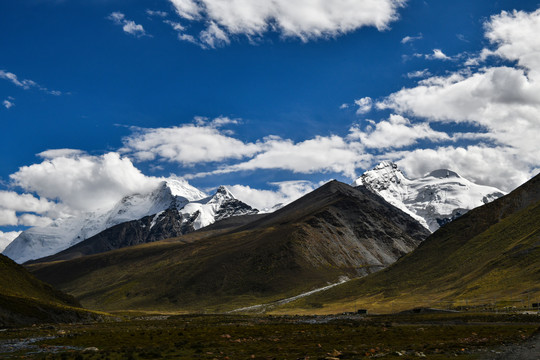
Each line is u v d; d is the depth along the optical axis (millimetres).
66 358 70938
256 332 113750
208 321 193000
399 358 60406
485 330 100375
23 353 79750
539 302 174875
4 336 112938
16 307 160125
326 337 96062
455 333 95625
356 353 66562
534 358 57906
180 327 144750
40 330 132375
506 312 161625
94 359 69250
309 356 65438
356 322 155250
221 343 87688
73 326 154250
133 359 68875
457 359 59125
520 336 82188
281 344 84375
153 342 92562
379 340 87125
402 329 113000
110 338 102375
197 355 70812
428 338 87938
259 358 65188
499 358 59031
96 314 192000
